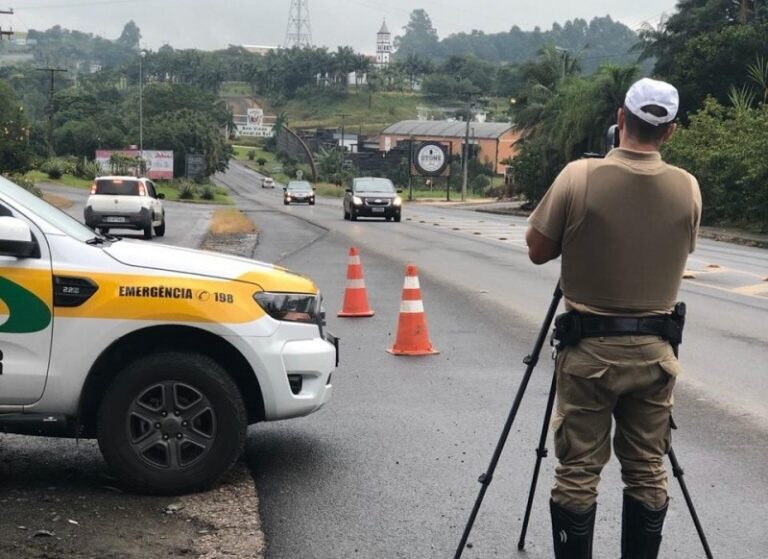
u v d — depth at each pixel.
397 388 8.21
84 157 112.38
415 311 9.73
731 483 5.78
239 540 4.81
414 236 27.59
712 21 62.38
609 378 3.72
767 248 28.67
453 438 6.70
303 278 5.88
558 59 73.62
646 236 3.67
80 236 5.55
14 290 5.21
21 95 198.25
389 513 5.24
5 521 4.93
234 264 5.66
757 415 7.38
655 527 3.89
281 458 6.19
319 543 4.81
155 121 132.38
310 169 153.38
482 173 142.00
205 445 5.38
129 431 5.32
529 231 3.90
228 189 129.62
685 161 37.41
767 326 11.71
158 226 27.34
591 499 3.85
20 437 6.61
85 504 5.23
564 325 3.79
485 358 9.57
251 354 5.44
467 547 4.79
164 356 5.31
